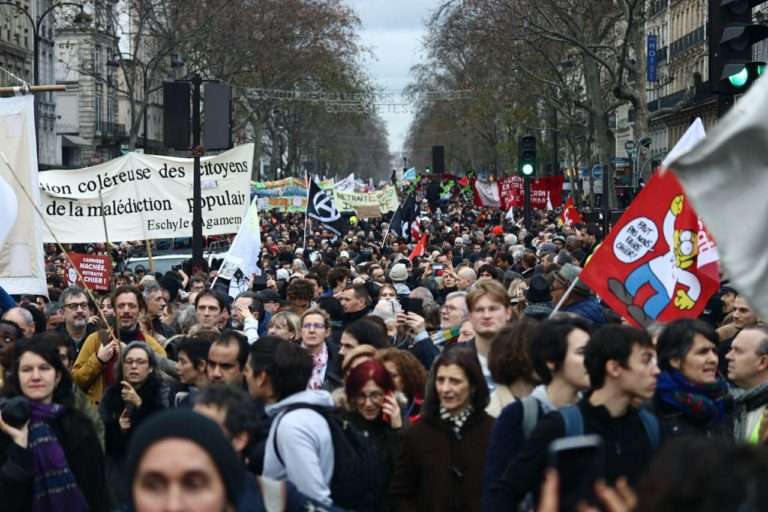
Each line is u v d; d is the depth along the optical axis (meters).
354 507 7.71
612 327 6.57
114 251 35.47
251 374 7.77
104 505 8.21
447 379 7.85
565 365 7.18
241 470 4.40
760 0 11.00
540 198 51.00
